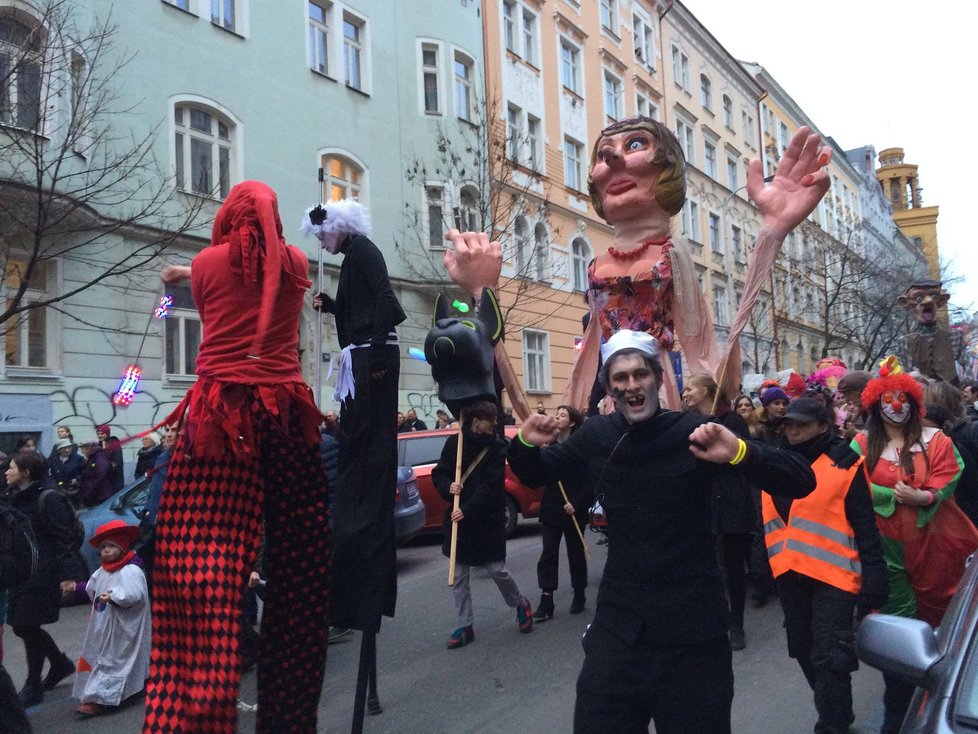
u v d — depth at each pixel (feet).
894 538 13.74
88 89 37.29
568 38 82.99
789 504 13.37
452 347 13.56
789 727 14.35
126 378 42.70
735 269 114.93
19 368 38.55
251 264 9.29
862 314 123.85
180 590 8.64
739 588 19.22
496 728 14.88
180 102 46.83
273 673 9.98
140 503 29.45
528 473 9.42
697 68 113.60
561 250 77.25
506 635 21.04
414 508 29.73
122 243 42.83
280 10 53.72
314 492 10.03
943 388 17.48
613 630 8.67
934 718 6.70
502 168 60.34
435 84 64.44
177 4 47.14
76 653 22.44
